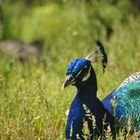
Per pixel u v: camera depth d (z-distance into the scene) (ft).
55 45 75.66
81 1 83.76
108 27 79.05
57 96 40.73
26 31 83.82
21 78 46.26
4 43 81.00
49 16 83.82
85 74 31.37
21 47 79.30
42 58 68.64
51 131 34.88
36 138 34.40
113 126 32.40
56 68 59.88
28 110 37.32
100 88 43.73
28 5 90.43
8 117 37.06
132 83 35.19
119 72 45.52
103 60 32.78
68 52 65.16
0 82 40.91
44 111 36.83
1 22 86.69
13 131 34.47
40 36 82.28
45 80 53.42
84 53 61.05
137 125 32.76
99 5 81.41
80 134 31.81
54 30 81.51
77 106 31.76
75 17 79.25
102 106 32.09
